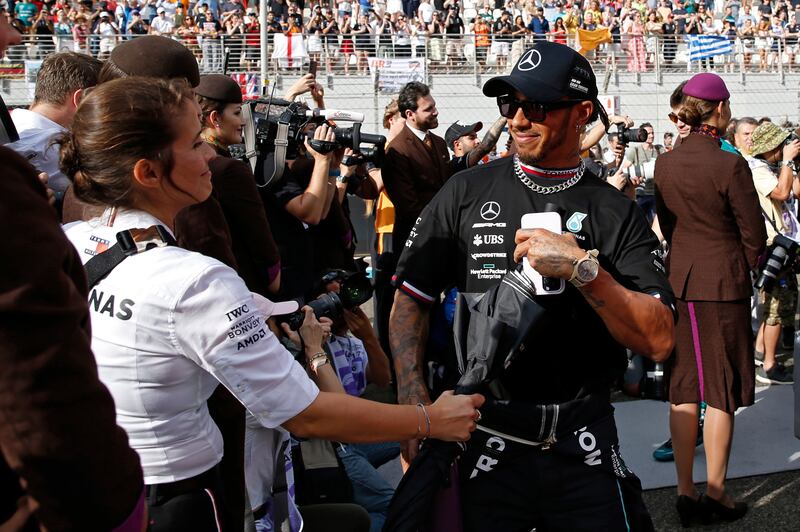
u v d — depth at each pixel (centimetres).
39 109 262
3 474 94
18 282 88
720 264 327
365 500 303
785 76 1558
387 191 423
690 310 331
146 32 1498
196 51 1280
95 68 270
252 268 255
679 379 335
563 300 195
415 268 212
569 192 203
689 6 2075
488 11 1850
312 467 260
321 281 265
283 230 334
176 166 152
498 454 199
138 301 142
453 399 180
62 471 90
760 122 541
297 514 227
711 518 339
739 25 2078
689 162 330
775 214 503
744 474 381
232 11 1612
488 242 205
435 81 1366
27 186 95
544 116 195
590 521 197
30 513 95
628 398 482
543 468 198
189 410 150
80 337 94
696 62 1539
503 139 1041
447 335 216
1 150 94
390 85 1311
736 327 329
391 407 169
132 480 99
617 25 1927
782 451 405
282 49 1286
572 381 200
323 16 1695
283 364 152
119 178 149
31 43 1220
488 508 201
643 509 206
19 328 87
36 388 88
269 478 217
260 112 334
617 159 430
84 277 107
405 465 338
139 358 143
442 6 1831
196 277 143
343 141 346
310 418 154
